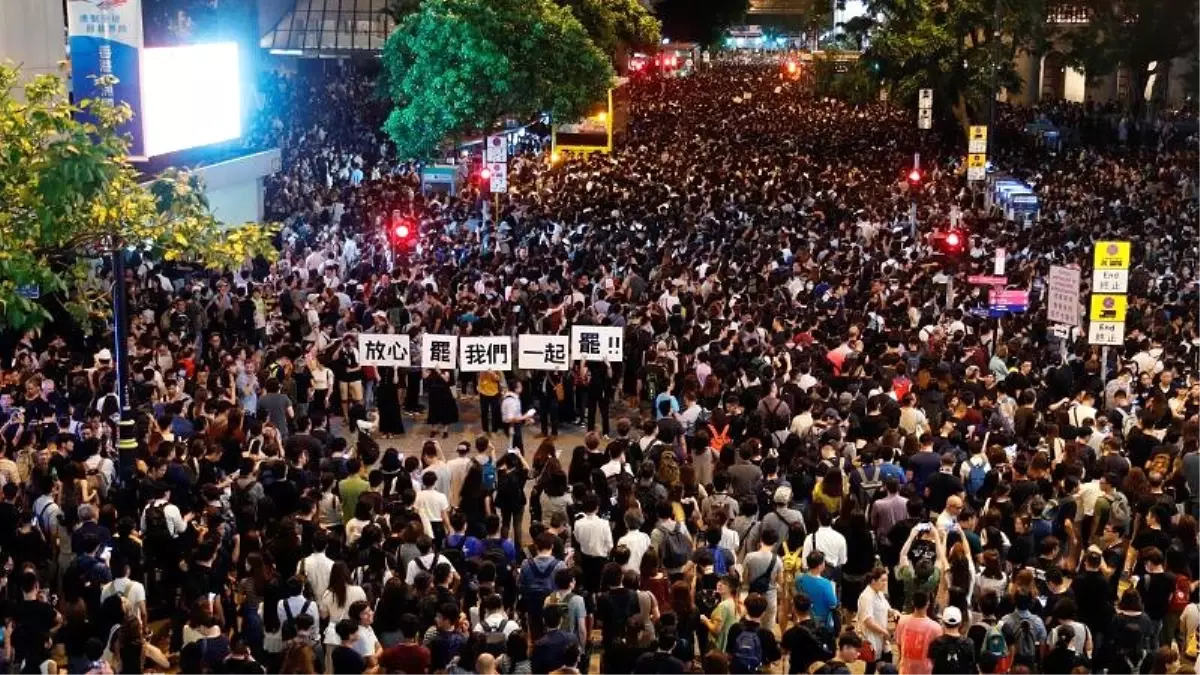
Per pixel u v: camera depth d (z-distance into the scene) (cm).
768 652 1229
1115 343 2219
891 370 2095
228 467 1778
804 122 7844
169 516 1512
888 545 1530
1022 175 5334
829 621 1305
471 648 1145
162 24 6312
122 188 1622
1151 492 1633
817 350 2273
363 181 4891
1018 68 9394
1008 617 1250
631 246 3206
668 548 1421
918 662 1245
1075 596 1359
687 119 7950
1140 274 3145
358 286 2894
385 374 2402
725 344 2272
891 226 3903
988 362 2269
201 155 3803
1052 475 1683
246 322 2631
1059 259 3234
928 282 2897
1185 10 7262
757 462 1658
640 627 1198
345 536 1501
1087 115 7744
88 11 2120
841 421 1880
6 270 1438
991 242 3522
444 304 2623
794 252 3344
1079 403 1941
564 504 1572
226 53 3738
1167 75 7719
